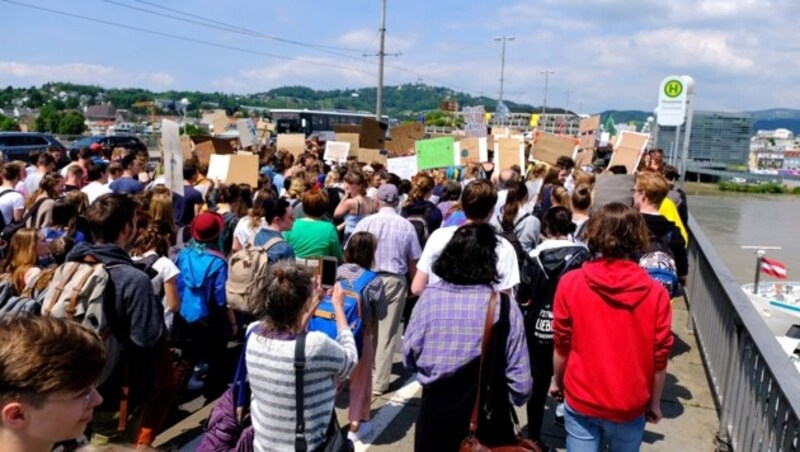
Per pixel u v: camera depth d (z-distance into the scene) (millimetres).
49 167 8188
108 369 3080
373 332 4770
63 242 4145
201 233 4840
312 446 2619
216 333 4965
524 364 2760
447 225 6023
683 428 4617
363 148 15422
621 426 2762
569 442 2928
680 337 6633
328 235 5133
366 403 4375
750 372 3748
